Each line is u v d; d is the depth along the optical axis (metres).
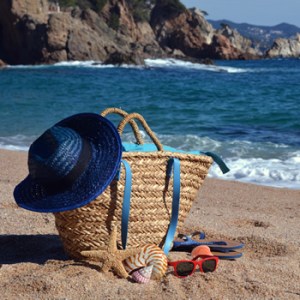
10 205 3.22
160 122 8.72
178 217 2.37
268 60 56.00
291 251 2.55
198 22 54.84
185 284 2.12
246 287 2.12
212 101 12.47
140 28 51.66
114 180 2.20
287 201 3.90
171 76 22.97
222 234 2.77
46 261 2.30
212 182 4.57
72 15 36.72
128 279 2.15
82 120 2.27
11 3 32.34
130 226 2.25
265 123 8.71
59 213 2.25
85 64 31.55
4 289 2.06
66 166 2.16
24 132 7.57
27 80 19.70
